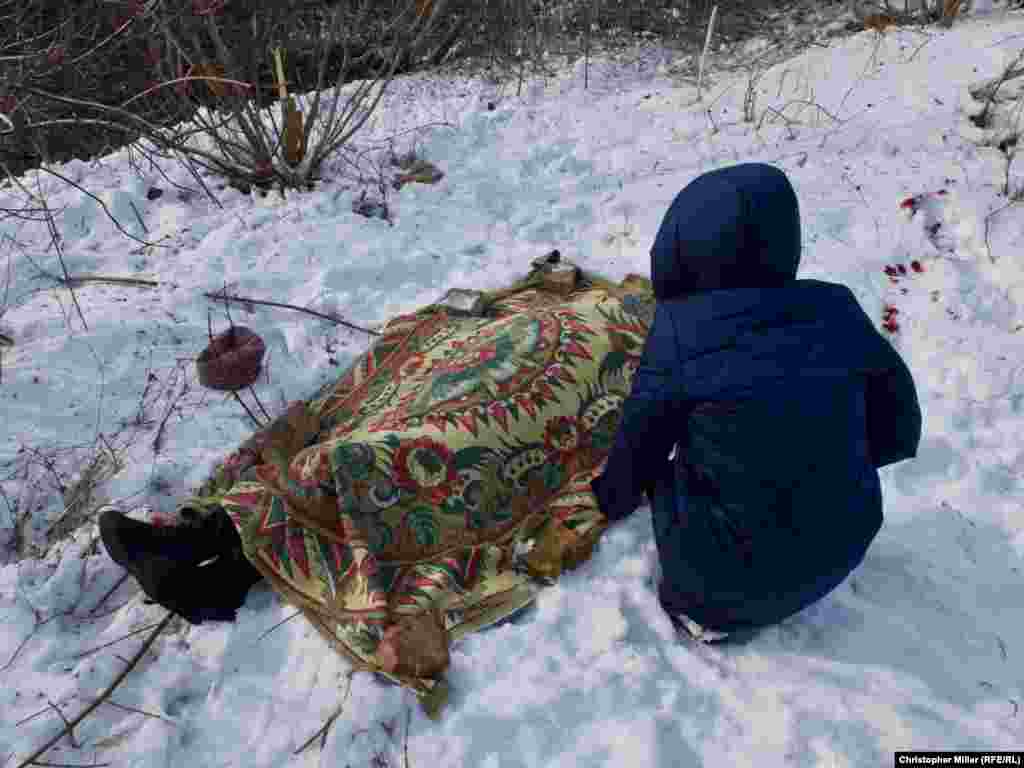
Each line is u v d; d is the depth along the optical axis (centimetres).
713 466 196
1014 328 352
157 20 395
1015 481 292
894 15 629
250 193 460
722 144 492
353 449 238
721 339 189
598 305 302
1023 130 445
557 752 209
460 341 304
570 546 248
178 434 306
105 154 506
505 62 675
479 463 252
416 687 216
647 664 226
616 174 479
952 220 402
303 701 222
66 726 214
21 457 291
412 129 522
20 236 405
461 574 244
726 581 207
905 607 248
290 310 368
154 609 246
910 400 205
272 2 448
